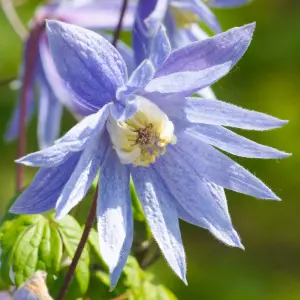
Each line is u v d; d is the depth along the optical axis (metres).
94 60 0.40
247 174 0.41
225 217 0.42
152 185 0.42
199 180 0.42
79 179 0.40
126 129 0.42
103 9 0.51
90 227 0.41
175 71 0.41
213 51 0.41
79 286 0.43
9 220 0.43
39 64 0.52
